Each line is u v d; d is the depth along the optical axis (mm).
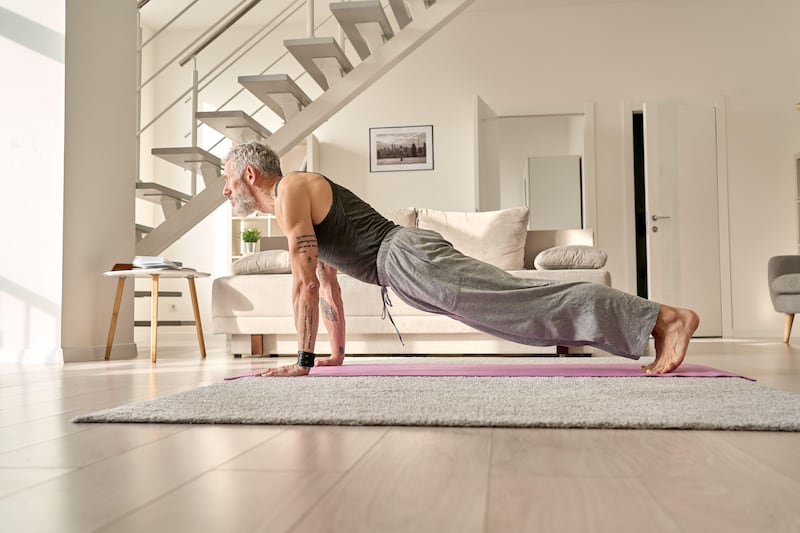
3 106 4203
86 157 4297
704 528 730
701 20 7445
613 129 7504
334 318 2865
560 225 9586
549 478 969
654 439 1269
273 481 972
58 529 764
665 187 7203
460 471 1018
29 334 4109
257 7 7707
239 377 2422
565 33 7582
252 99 8156
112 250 4516
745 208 7301
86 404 1996
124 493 921
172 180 8336
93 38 4375
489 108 7414
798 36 7324
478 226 4770
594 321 2320
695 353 4191
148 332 7785
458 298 2383
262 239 5176
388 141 7781
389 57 5391
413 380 2250
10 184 4172
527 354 4152
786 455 1121
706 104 7371
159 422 1523
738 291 7254
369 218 2600
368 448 1202
